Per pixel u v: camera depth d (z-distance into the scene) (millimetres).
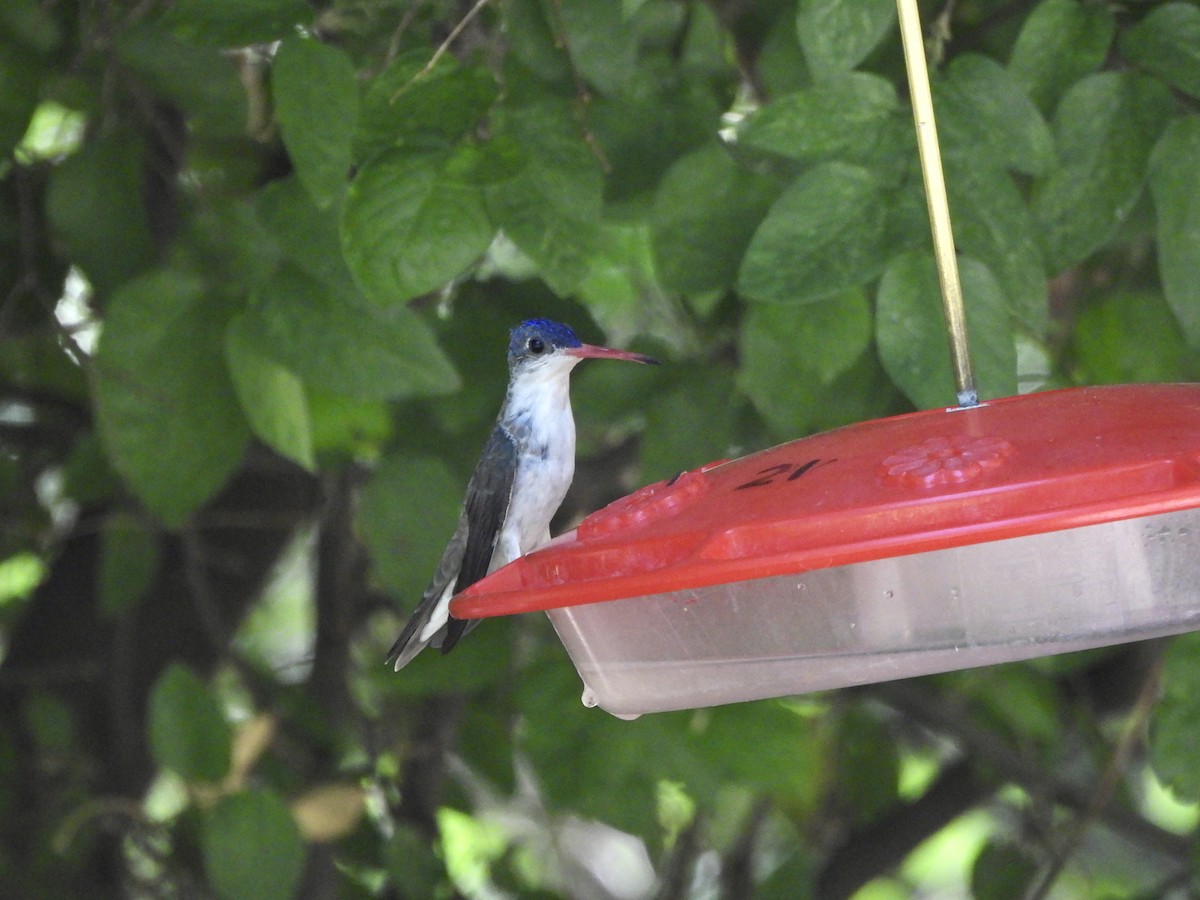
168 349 7730
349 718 10648
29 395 10672
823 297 6371
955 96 6492
